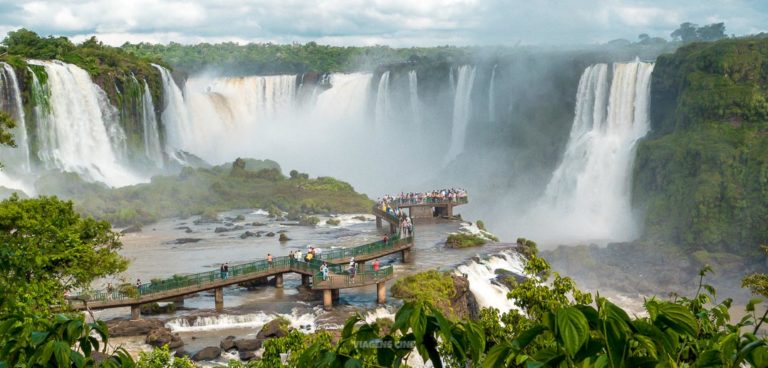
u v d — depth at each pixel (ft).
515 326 93.04
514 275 226.38
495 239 289.53
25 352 38.47
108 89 407.64
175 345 156.04
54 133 373.61
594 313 33.83
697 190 336.49
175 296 176.04
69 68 388.16
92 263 143.33
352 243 269.03
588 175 415.64
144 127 435.53
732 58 373.81
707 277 287.07
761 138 350.23
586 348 33.60
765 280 114.42
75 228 150.00
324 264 179.63
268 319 172.86
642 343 34.12
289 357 99.45
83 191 340.18
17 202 150.30
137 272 224.53
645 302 38.24
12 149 350.43
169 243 273.54
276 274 196.13
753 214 322.34
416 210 320.70
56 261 136.87
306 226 312.29
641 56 479.41
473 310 195.93
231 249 260.83
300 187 389.19
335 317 170.91
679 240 332.19
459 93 500.74
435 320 35.22
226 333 165.78
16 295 92.73
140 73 437.58
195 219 330.13
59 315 38.40
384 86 523.29
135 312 171.22
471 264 224.94
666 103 403.54
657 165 365.40
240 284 203.31
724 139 353.72
